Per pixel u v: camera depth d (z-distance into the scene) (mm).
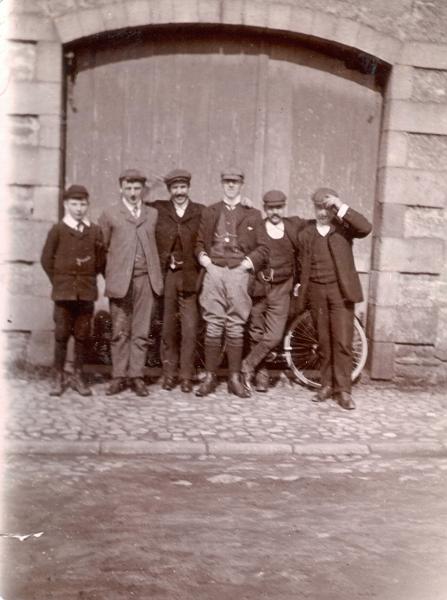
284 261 5578
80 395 5480
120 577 3045
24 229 5898
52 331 5965
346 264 5402
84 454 4441
